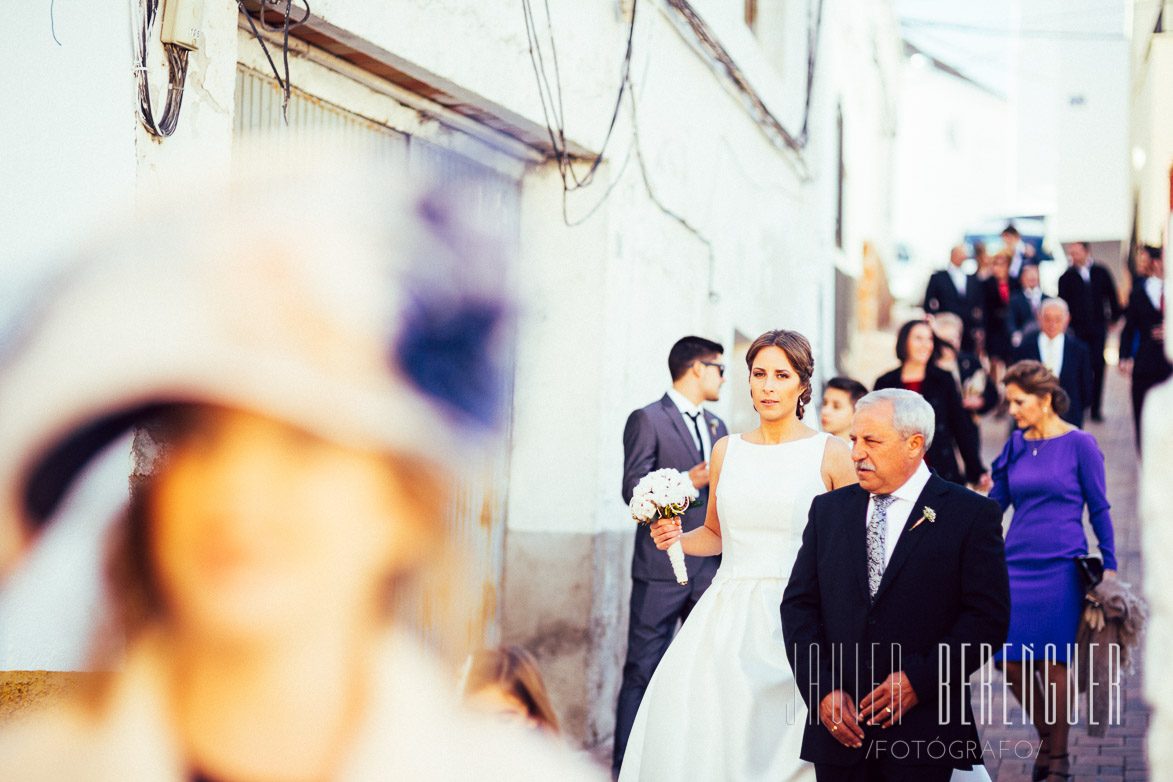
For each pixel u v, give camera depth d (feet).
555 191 20.22
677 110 24.44
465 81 16.20
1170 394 12.64
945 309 48.49
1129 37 81.46
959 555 10.74
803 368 13.01
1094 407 45.44
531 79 17.95
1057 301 36.09
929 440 11.18
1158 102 64.03
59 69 9.62
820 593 11.27
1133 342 38.19
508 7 17.25
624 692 16.20
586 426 19.76
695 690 12.02
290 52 14.30
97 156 10.00
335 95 15.33
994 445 44.88
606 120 20.34
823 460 12.69
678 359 17.48
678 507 13.53
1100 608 16.11
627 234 21.09
